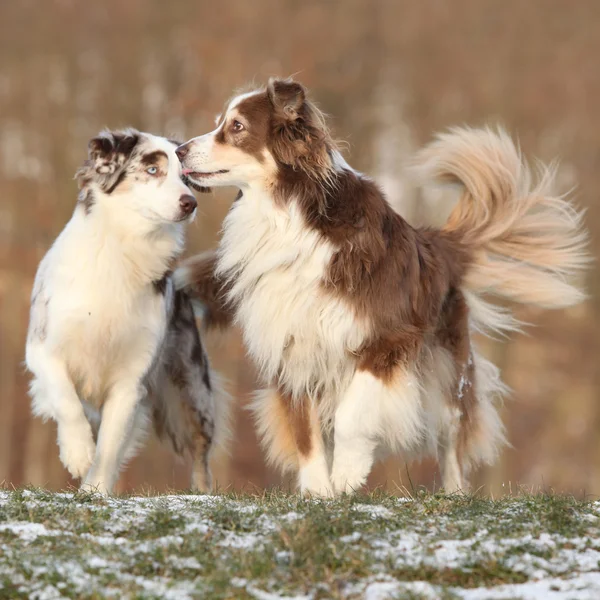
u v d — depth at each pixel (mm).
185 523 7984
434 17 39031
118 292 11406
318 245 10734
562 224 13242
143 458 31031
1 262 32688
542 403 34594
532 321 33562
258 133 10922
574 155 35938
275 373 11445
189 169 11125
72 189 32531
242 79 34812
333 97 36562
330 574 6984
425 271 11664
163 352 12797
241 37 36781
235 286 11438
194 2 37219
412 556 7340
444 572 7121
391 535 7801
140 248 11484
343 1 38688
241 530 7973
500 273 12844
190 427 13773
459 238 12961
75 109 34969
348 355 10945
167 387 13531
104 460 11438
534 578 7086
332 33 37594
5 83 35844
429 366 11727
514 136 35594
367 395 10773
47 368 11336
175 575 7016
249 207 11125
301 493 10688
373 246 10789
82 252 11352
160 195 11258
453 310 12234
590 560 7352
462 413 12180
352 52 38094
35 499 8828
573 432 34594
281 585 6844
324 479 11062
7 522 7941
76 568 6918
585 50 38156
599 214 33406
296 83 10734
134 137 11453
